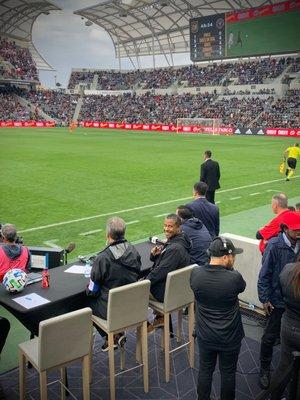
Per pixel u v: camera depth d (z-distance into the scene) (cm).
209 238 623
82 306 533
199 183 764
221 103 6328
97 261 483
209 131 5741
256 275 670
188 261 536
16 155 2889
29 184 1811
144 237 1088
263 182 1919
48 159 2684
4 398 462
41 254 664
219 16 5888
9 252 584
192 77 7238
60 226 1191
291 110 5481
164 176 2042
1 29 7569
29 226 1190
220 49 6009
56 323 397
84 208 1398
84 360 432
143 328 488
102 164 2461
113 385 464
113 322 463
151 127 6475
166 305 510
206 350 414
